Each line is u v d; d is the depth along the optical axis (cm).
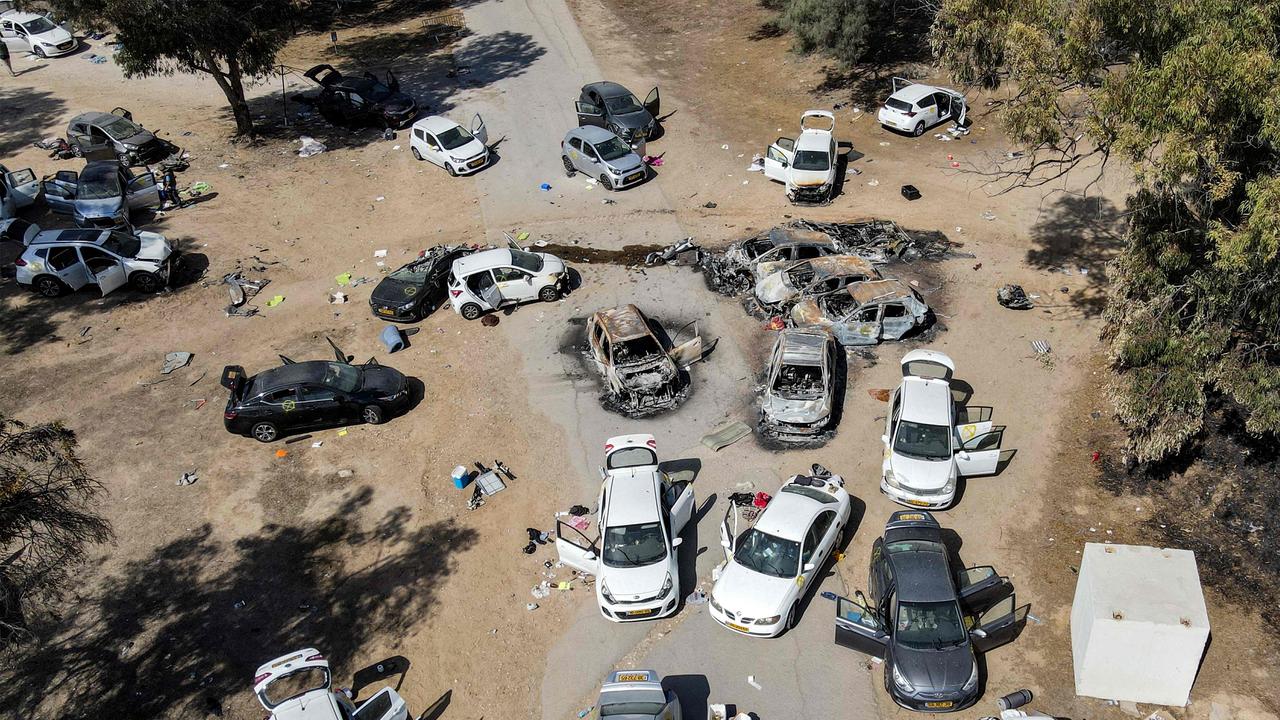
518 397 2023
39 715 1394
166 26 2931
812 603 1508
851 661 1408
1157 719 1292
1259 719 1280
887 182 2823
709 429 1889
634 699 1255
